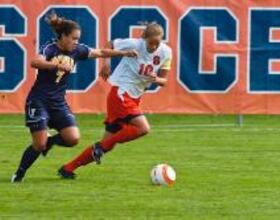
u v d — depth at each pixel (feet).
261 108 176.76
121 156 133.90
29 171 119.03
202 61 175.01
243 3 175.32
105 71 114.73
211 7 175.01
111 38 174.09
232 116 186.50
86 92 173.47
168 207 95.40
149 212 92.89
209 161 129.39
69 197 100.48
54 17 108.27
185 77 174.91
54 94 109.60
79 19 173.68
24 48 173.47
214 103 175.73
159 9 174.40
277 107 176.96
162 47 116.67
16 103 174.40
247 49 175.73
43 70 108.27
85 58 111.34
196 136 158.51
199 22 174.70
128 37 174.29
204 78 175.32
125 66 116.78
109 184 109.09
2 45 173.37
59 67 106.52
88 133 161.48
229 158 132.46
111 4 173.99
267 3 175.73
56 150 140.36
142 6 174.29
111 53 112.98
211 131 165.58
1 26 173.06
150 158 132.05
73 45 108.47
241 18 175.42
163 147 144.15
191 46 174.70
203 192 104.17
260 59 176.04
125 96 115.96
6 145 144.66
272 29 175.94
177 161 129.18
